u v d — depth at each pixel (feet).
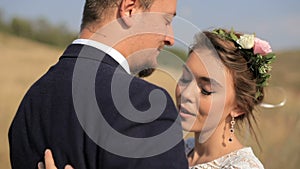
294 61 116.26
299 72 93.97
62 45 135.54
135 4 7.97
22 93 63.82
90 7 7.91
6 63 98.12
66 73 7.73
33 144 7.78
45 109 7.71
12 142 8.14
